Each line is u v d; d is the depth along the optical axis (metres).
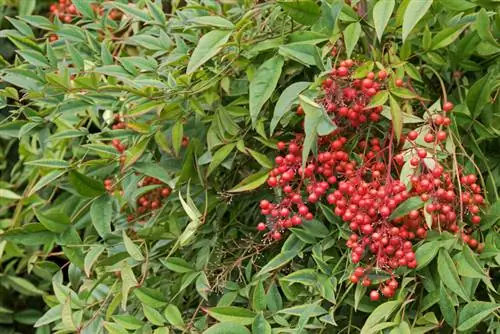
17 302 2.32
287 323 1.30
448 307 1.21
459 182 1.27
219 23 1.29
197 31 1.58
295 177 1.39
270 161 1.41
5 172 2.34
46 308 2.29
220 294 1.58
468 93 1.37
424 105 1.34
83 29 1.71
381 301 1.34
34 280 2.32
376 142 1.36
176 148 1.47
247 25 1.34
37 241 1.51
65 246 1.52
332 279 1.32
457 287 1.21
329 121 1.17
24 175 2.15
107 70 1.42
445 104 1.31
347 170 1.32
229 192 1.44
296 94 1.25
